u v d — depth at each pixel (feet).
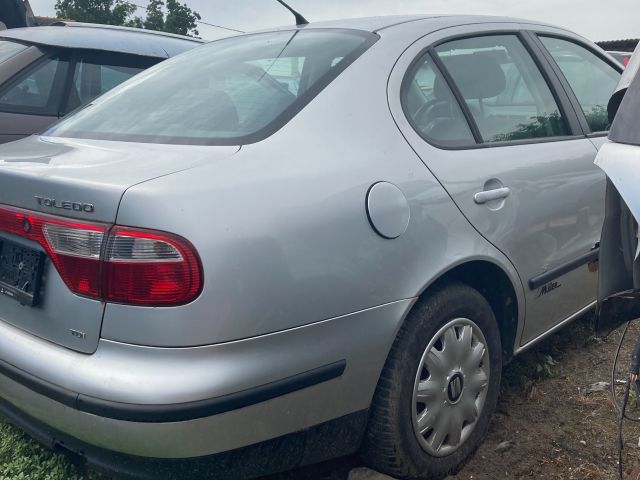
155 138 7.29
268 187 6.15
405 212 6.98
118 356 5.77
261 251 5.87
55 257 6.05
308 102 7.24
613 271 6.61
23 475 7.46
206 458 5.85
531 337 9.11
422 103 8.00
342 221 6.45
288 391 6.09
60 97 16.74
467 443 8.01
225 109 7.51
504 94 9.12
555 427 8.77
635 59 6.51
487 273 8.29
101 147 7.25
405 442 7.22
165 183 5.80
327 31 8.83
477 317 7.94
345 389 6.60
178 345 5.62
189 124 7.39
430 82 8.25
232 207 5.86
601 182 9.80
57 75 16.83
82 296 5.93
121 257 5.65
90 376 5.76
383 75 7.82
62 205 6.00
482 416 8.20
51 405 6.04
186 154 6.57
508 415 9.10
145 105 8.25
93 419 5.75
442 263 7.22
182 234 5.59
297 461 6.63
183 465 5.85
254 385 5.84
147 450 5.74
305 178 6.43
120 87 9.37
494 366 8.34
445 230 7.34
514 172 8.40
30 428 6.61
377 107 7.52
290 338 6.07
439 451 7.64
